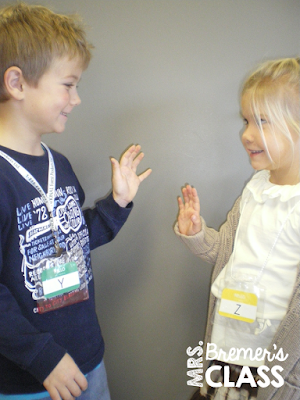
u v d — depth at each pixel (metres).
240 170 1.07
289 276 0.77
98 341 0.86
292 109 0.73
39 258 0.72
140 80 1.02
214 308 0.94
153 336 1.24
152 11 0.97
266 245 0.80
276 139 0.75
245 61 0.98
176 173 1.09
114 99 1.04
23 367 0.63
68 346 0.77
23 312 0.71
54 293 0.73
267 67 0.78
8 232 0.68
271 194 0.80
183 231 0.99
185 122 1.04
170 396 1.28
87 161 1.10
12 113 0.71
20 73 0.67
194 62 1.00
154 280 1.20
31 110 0.70
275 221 0.79
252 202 0.89
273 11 0.94
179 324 1.22
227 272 0.88
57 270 0.74
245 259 0.83
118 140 1.07
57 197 0.79
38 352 0.62
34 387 0.73
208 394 0.94
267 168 0.80
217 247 0.97
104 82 1.03
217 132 1.04
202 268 1.17
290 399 0.73
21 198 0.70
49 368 0.62
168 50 0.99
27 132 0.73
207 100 1.02
